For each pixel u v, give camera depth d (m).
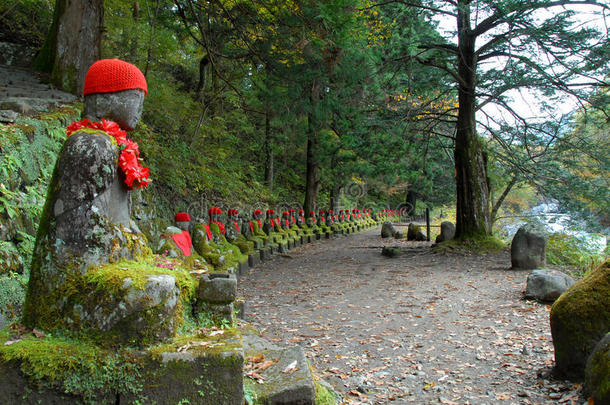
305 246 19.39
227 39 13.54
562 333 4.22
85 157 2.72
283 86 14.35
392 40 14.62
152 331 2.69
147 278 2.70
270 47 11.84
